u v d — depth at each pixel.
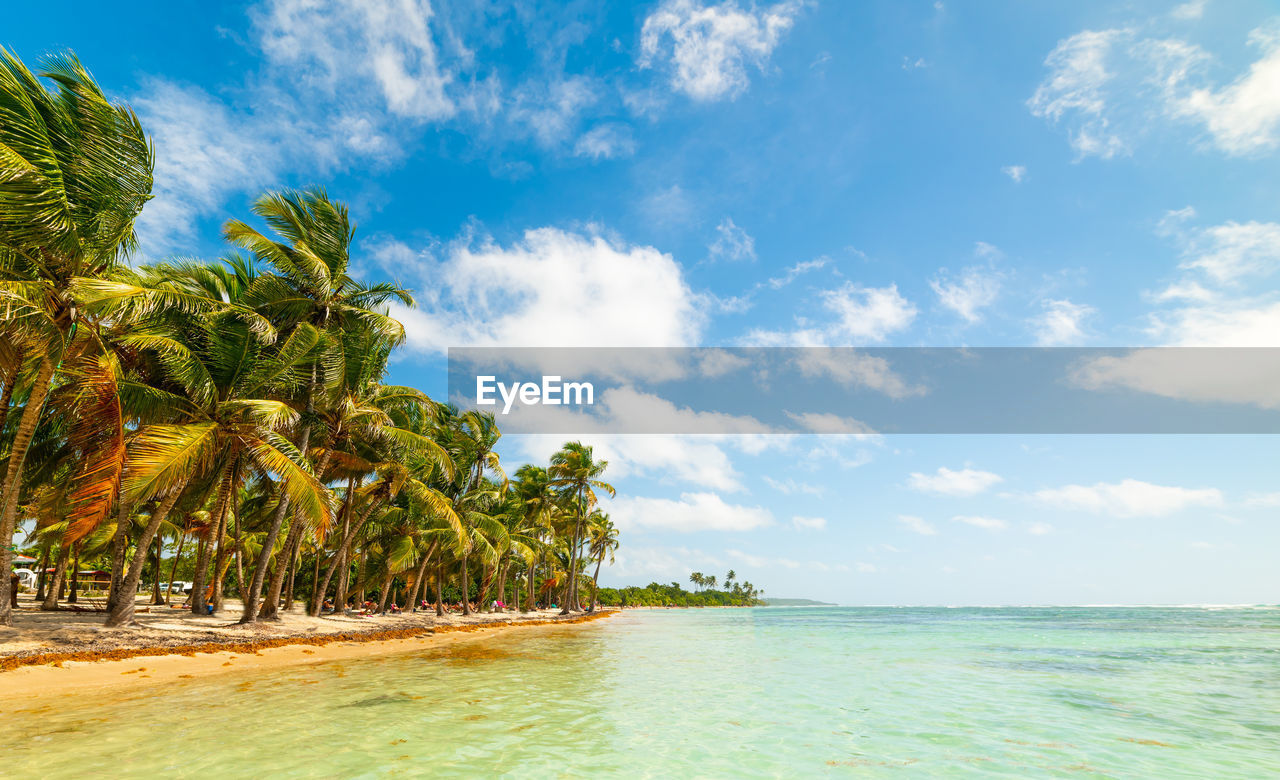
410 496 30.39
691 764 7.25
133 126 14.83
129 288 14.51
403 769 6.67
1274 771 7.07
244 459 20.27
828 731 9.02
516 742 7.99
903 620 61.31
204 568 23.56
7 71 12.46
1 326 12.87
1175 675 15.59
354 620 28.27
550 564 60.81
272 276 20.53
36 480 20.83
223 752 7.10
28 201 12.55
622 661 18.14
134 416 16.11
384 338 22.55
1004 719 9.97
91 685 11.41
